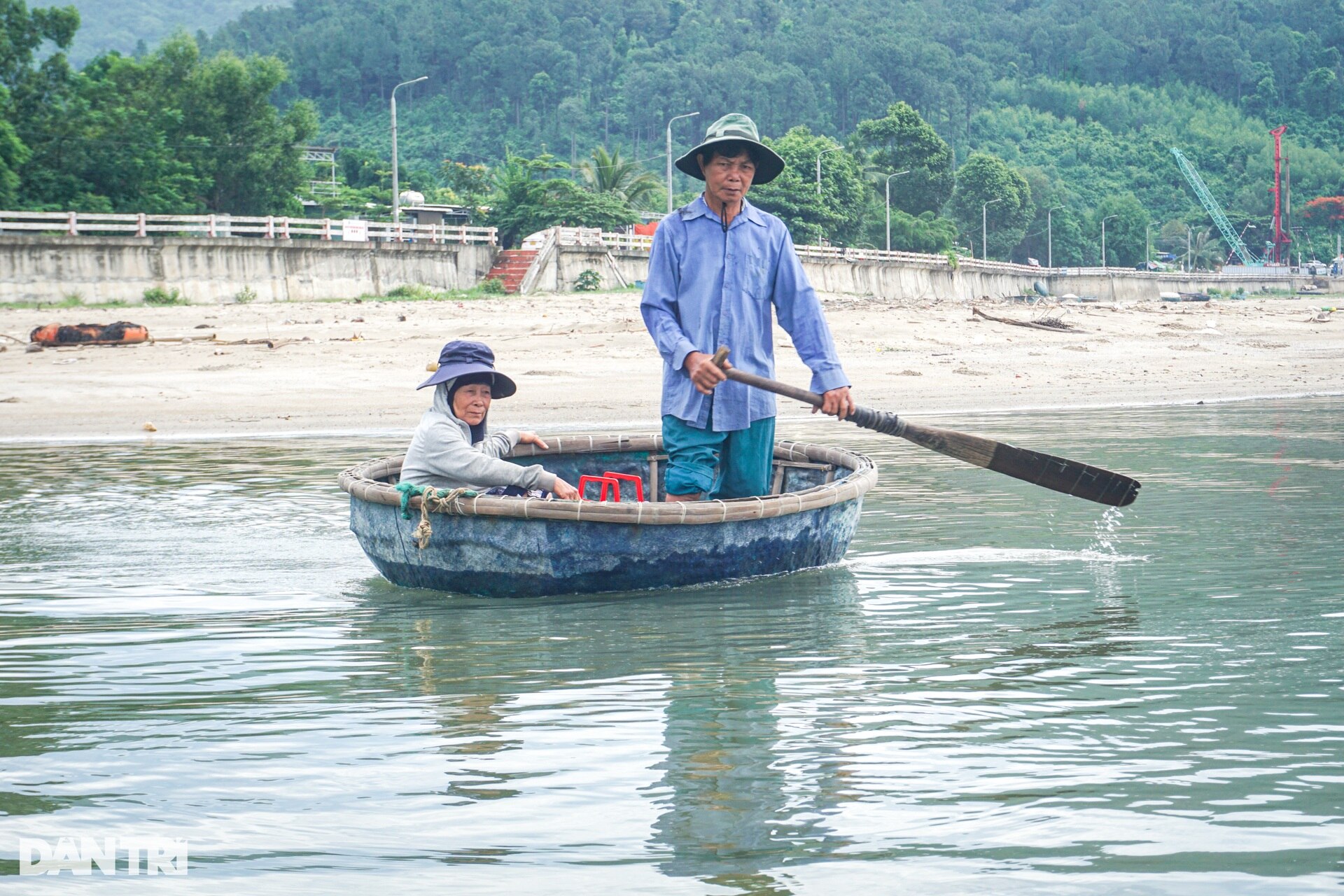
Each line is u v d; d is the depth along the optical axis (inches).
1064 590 239.0
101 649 199.9
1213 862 116.3
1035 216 5403.5
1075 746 147.9
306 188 2094.0
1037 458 263.1
